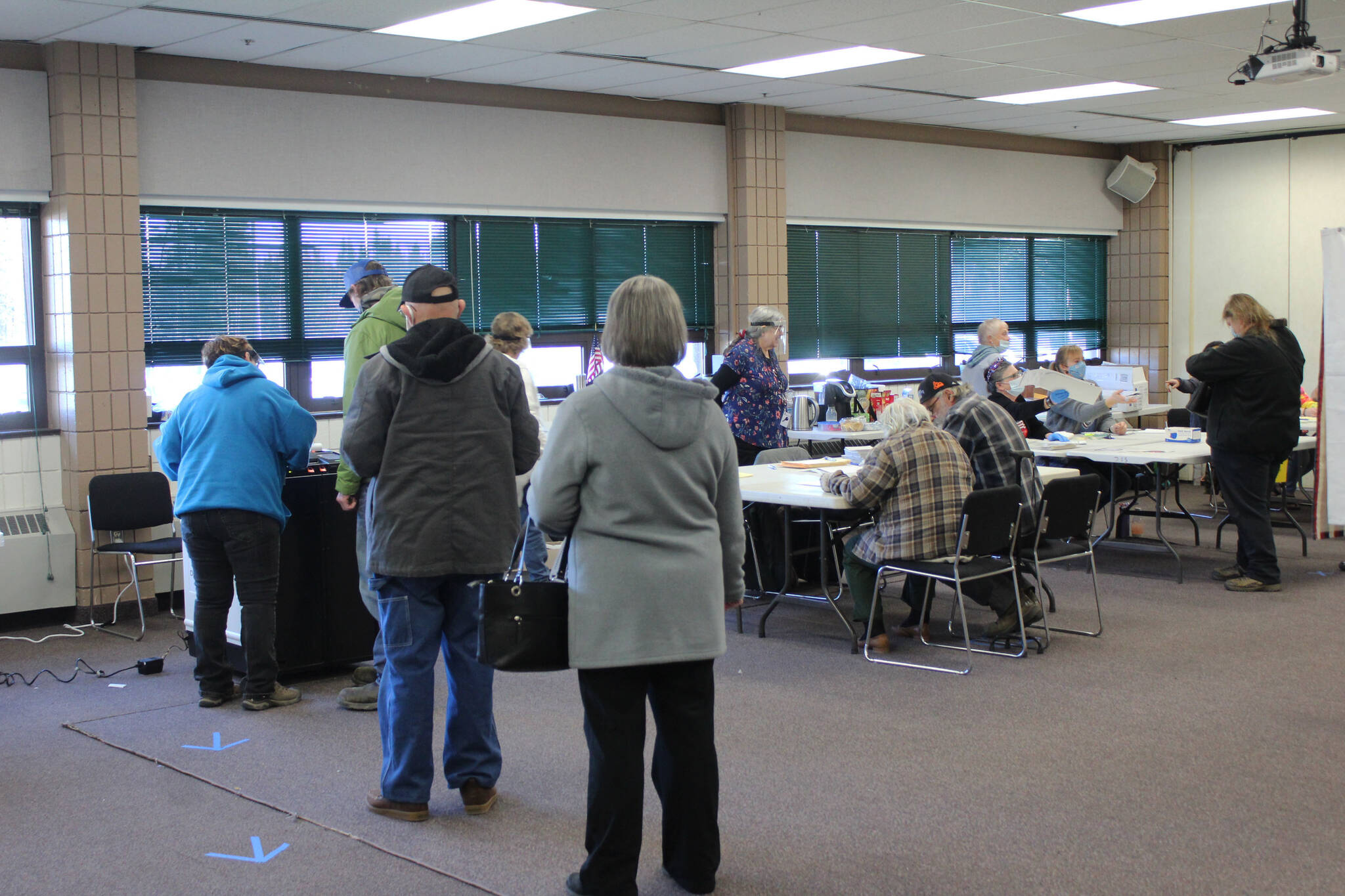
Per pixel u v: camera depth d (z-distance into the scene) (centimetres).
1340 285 409
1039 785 361
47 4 520
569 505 269
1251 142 1061
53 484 619
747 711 441
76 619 616
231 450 440
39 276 618
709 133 850
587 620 267
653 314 267
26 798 363
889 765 380
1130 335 1135
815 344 948
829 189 920
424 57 653
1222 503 934
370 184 699
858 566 526
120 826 340
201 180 642
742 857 312
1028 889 291
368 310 446
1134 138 1069
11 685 494
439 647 349
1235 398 618
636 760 273
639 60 684
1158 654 512
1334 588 639
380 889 297
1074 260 1127
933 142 984
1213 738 402
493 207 754
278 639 478
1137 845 316
